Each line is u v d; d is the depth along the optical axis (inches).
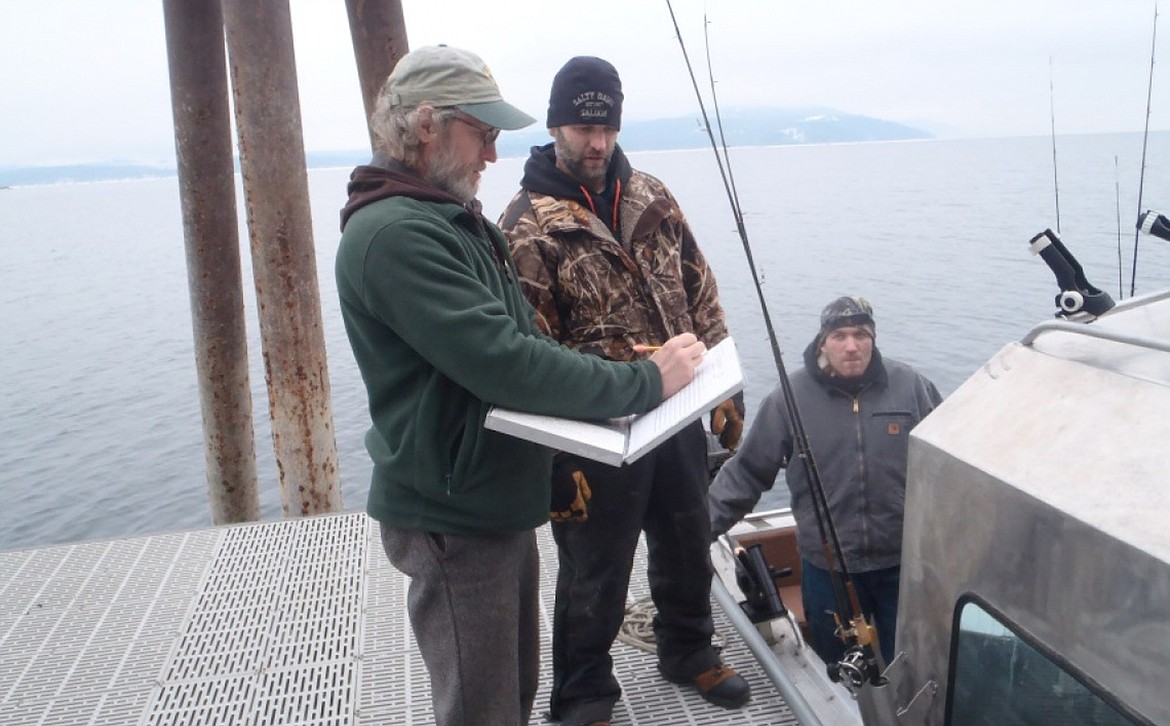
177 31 221.5
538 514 77.7
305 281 204.2
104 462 1146.7
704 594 105.4
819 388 145.8
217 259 233.8
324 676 115.3
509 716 78.0
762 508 553.9
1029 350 68.1
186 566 146.4
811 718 99.0
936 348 943.0
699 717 103.7
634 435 74.6
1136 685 51.2
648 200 97.4
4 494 1064.8
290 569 142.9
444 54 72.7
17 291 2947.8
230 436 244.8
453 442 73.7
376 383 74.8
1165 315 69.8
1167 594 49.0
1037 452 60.5
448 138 72.6
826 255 1670.8
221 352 239.8
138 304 2517.2
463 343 68.8
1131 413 57.4
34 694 115.3
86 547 154.9
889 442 142.3
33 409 1429.6
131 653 123.3
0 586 143.4
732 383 71.3
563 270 94.0
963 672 66.9
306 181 202.5
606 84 92.6
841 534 142.9
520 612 84.4
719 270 1542.8
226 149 231.3
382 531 80.4
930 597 69.3
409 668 115.9
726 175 91.3
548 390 71.0
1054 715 58.2
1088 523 53.9
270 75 193.5
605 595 98.3
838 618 88.4
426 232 69.7
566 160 95.3
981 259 1513.3
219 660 120.4
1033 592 58.3
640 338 95.6
